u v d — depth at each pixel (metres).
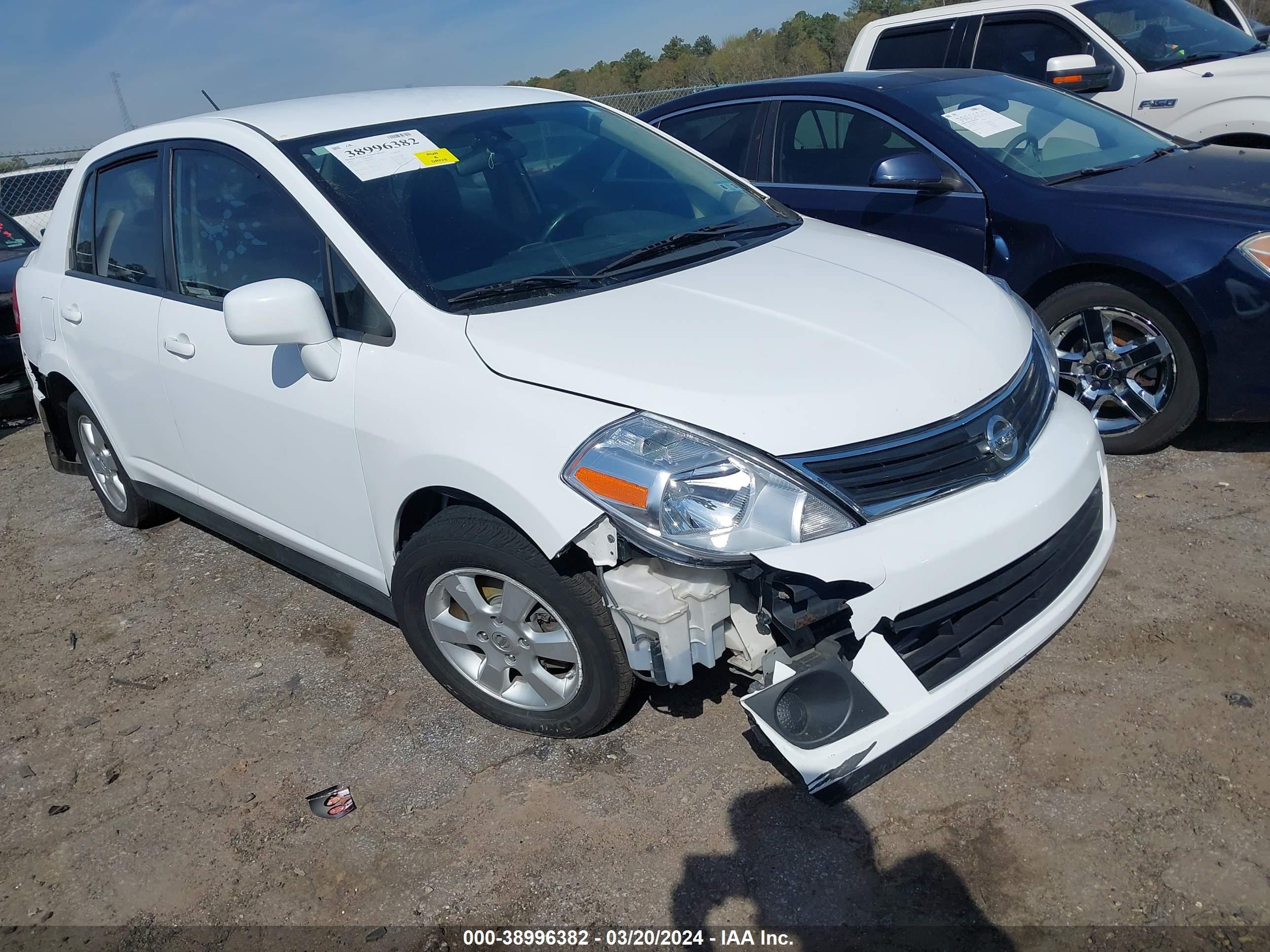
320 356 2.79
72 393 4.41
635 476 2.21
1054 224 4.12
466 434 2.48
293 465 3.07
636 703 2.91
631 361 2.39
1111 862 2.25
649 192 3.40
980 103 4.81
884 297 2.73
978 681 2.35
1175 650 2.94
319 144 3.11
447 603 2.86
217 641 3.64
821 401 2.26
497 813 2.61
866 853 2.35
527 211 3.11
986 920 2.15
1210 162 4.41
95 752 3.09
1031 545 2.36
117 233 3.80
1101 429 4.23
